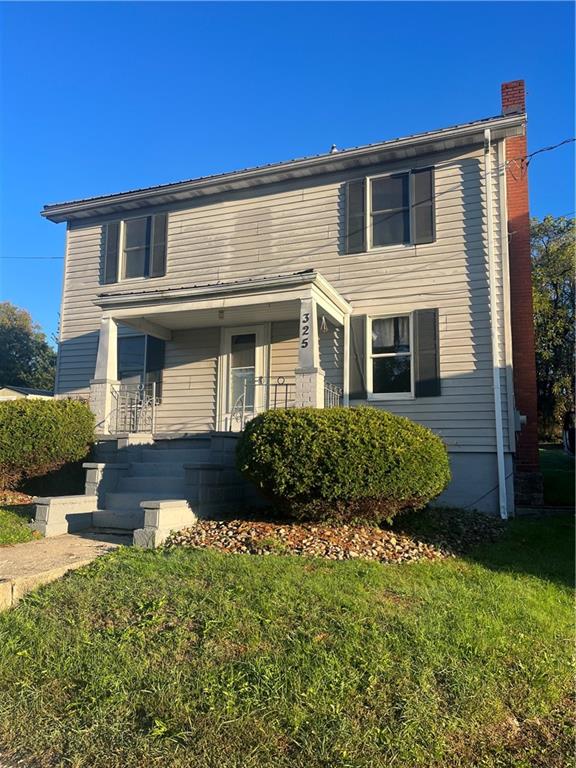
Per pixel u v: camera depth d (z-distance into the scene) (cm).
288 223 1166
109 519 782
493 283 994
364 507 686
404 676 346
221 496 796
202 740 292
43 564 551
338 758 279
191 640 388
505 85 1332
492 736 308
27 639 399
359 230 1101
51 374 4019
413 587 501
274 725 302
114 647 381
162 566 532
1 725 312
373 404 1043
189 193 1240
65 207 1338
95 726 305
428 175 1069
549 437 2862
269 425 696
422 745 292
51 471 916
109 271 1309
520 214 1249
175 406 1220
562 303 2639
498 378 967
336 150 1150
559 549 705
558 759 294
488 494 955
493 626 425
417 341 1028
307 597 452
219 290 982
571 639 428
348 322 1083
